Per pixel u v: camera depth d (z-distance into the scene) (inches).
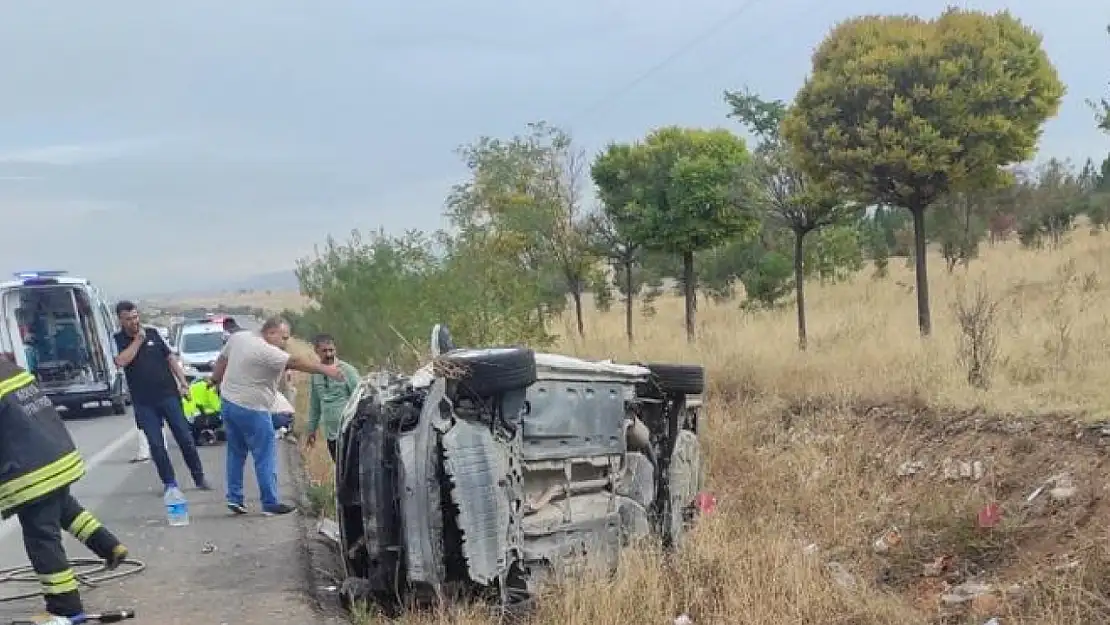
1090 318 521.3
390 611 266.2
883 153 533.3
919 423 409.1
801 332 618.8
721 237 712.4
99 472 499.8
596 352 689.6
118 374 917.2
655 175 725.9
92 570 302.5
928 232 1151.6
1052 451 339.3
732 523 323.6
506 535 248.5
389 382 270.2
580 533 274.1
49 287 876.6
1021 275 845.8
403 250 663.8
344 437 276.7
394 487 256.7
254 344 373.1
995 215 1346.0
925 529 324.2
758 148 663.8
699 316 956.6
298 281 874.8
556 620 239.5
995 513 309.7
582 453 277.4
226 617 257.1
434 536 245.1
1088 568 256.4
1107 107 629.3
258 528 355.6
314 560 316.5
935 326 593.9
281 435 584.1
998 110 536.4
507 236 789.2
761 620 242.5
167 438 649.0
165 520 371.6
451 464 242.1
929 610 274.5
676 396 320.2
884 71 535.5
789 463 416.8
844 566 313.3
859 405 452.1
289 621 254.2
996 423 375.6
